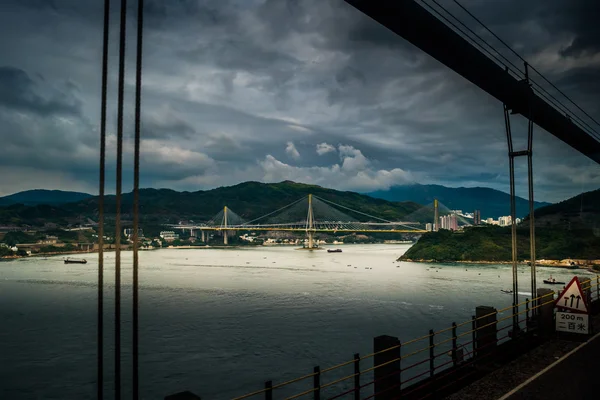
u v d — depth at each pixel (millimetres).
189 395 4410
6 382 35719
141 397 31672
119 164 4539
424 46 9445
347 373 35875
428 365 36250
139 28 4770
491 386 7500
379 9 8023
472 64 10203
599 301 14812
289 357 40812
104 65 4555
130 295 78312
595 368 8391
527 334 10734
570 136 15773
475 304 64312
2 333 52094
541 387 7414
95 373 37531
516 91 11531
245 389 32938
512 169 12188
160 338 48250
